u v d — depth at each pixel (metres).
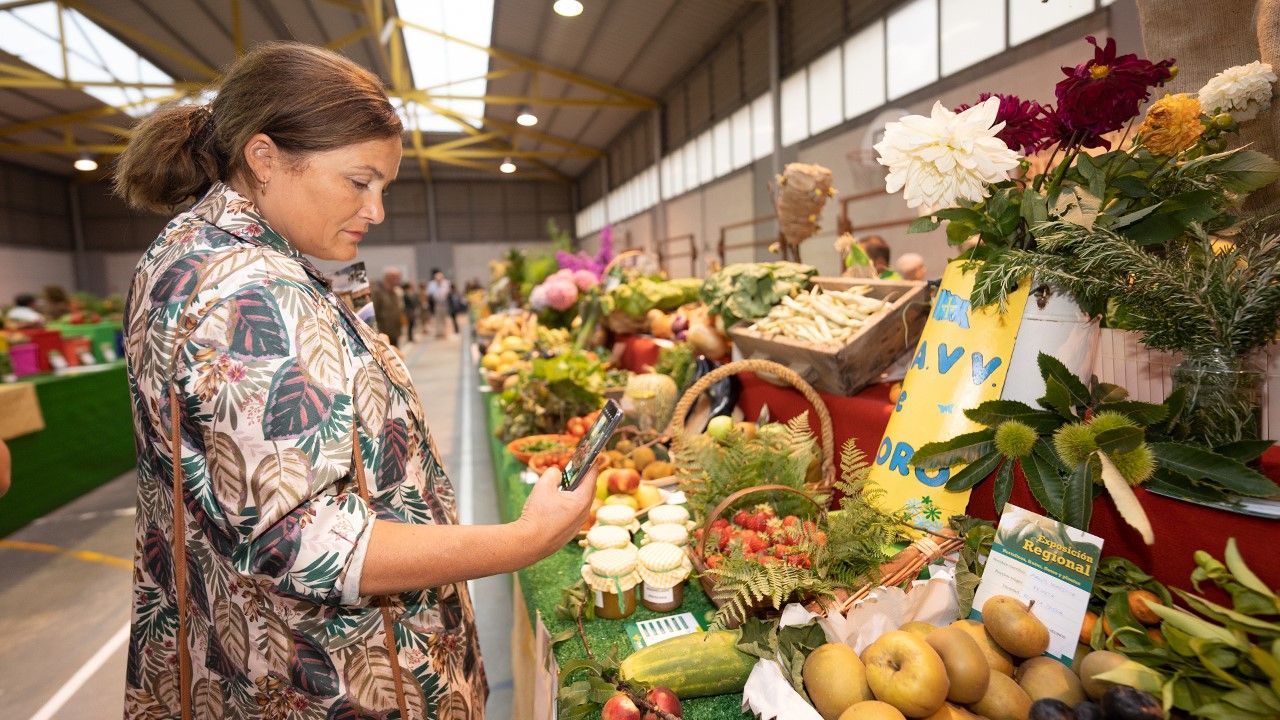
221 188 0.79
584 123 19.44
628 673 0.95
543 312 4.64
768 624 0.98
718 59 12.27
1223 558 0.79
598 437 0.88
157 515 0.82
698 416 2.13
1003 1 5.93
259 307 0.68
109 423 5.08
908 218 7.45
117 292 23.64
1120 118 0.92
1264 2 0.97
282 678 0.79
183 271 0.70
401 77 15.34
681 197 15.09
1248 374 0.85
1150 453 0.81
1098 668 0.75
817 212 2.43
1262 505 0.77
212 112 0.81
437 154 21.94
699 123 13.59
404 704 0.83
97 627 2.84
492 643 2.53
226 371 0.65
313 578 0.66
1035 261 0.99
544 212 27.09
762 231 11.27
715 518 1.15
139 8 11.65
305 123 0.74
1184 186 0.93
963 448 1.05
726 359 2.49
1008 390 1.10
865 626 0.91
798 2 9.48
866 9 7.92
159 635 0.87
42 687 2.42
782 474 1.30
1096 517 0.95
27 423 4.06
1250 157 0.88
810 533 1.09
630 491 1.64
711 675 0.95
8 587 3.23
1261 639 0.67
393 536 0.69
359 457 0.73
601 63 14.19
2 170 19.62
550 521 0.80
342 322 0.81
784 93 10.09
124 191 0.84
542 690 1.14
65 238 22.67
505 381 3.52
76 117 17.14
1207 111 0.97
